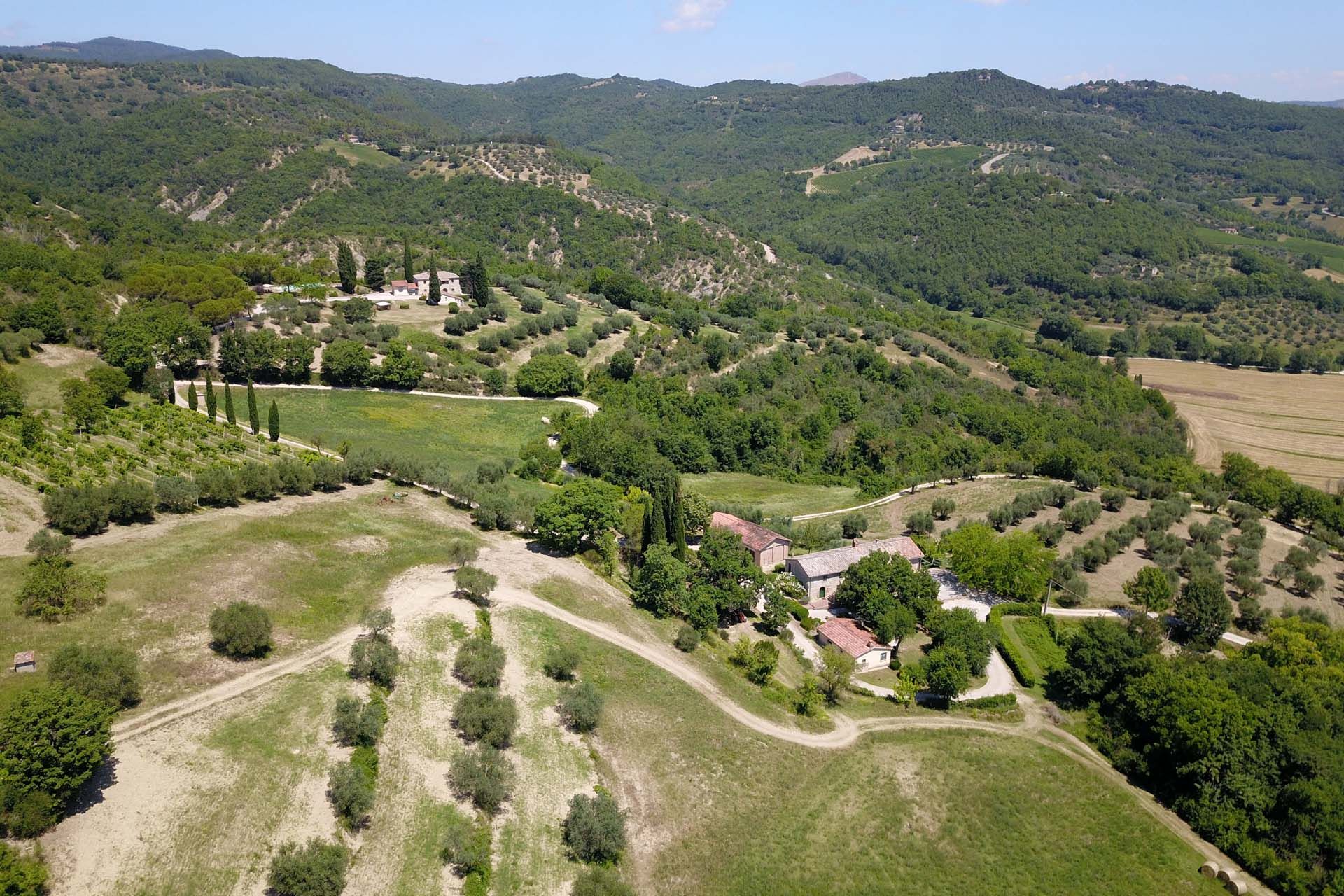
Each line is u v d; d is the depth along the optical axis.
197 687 61.72
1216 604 95.06
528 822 57.38
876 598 94.94
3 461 96.31
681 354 186.25
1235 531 129.38
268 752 57.03
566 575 90.56
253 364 143.88
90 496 82.69
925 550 111.44
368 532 93.31
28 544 75.44
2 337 126.69
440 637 73.31
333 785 54.78
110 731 52.72
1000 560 102.38
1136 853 64.69
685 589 88.38
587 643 78.25
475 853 52.75
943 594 105.56
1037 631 97.31
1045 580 103.75
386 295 198.38
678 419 161.50
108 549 78.38
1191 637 96.25
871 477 148.00
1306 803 64.00
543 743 64.25
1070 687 84.12
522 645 74.94
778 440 160.12
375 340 164.00
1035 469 159.75
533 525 98.81
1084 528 124.69
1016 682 87.69
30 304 135.38
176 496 89.62
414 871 51.69
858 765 70.50
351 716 59.88
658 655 80.00
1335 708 76.94
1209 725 70.06
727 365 189.25
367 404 145.00
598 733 67.06
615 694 72.00
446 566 87.81
